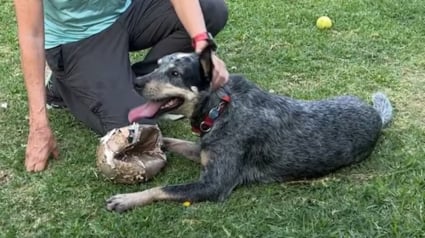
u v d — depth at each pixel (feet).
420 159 11.11
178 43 12.16
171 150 11.27
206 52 10.48
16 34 14.44
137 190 10.85
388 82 12.82
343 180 10.92
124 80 11.63
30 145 11.20
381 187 10.62
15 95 12.71
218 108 10.64
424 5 15.10
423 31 14.28
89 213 10.50
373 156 11.26
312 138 10.88
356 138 11.02
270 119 10.80
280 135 10.84
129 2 12.12
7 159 11.36
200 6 11.66
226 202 10.60
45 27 11.82
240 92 10.80
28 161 11.18
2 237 10.20
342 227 10.16
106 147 10.77
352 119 11.07
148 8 12.09
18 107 12.42
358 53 13.65
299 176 10.96
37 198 10.73
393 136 11.59
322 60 13.48
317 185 10.84
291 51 13.73
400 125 11.84
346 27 14.47
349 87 12.72
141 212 10.39
